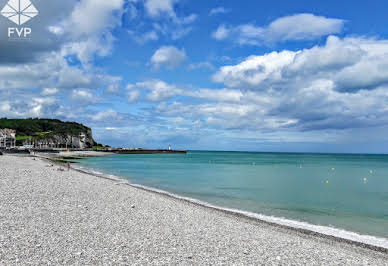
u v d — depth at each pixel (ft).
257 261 37.22
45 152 485.56
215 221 58.29
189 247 39.93
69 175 114.11
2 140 567.18
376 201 95.66
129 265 31.86
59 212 51.34
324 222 67.46
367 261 42.14
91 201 63.87
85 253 33.94
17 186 72.43
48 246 34.91
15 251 32.40
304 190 120.78
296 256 40.93
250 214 72.74
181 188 118.01
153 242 40.47
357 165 360.48
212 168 254.27
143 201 71.15
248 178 168.04
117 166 252.62
